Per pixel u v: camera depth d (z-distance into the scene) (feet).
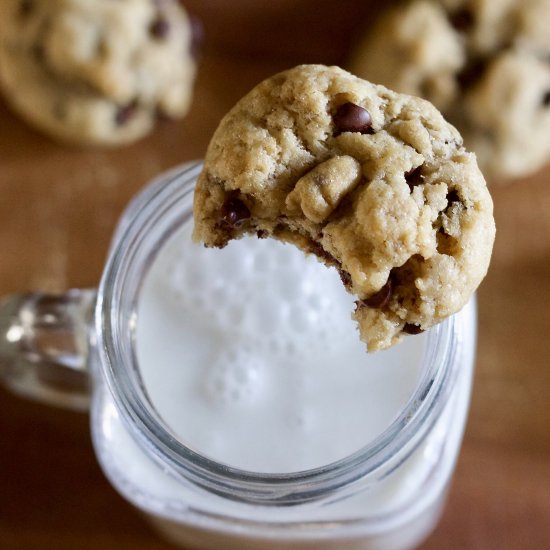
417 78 1.41
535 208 1.43
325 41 1.47
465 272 0.92
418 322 0.93
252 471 1.02
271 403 1.08
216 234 0.97
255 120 0.95
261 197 0.94
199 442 1.07
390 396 1.06
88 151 1.46
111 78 1.40
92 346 1.17
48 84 1.41
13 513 1.37
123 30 1.41
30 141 1.46
